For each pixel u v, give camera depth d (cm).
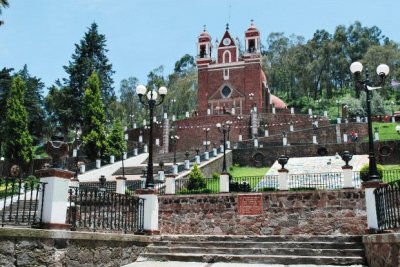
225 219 1880
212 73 6138
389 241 813
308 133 4291
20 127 3791
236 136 4938
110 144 4284
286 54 9019
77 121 4934
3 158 3956
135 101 7962
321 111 7125
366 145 3378
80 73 5188
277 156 3606
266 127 4944
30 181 863
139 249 1173
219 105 5975
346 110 5716
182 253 1155
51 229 845
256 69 5938
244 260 1081
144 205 1280
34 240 795
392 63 7388
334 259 1016
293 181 2206
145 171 2678
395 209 876
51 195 866
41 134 5091
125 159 4006
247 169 3534
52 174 877
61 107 4922
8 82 4209
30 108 5016
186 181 2278
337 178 2131
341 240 1145
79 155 4162
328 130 4250
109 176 3222
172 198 1986
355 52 9056
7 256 740
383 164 3262
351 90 8675
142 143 4928
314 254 1074
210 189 2209
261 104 5853
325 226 1722
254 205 1847
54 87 5156
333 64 8850
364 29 9756
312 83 8744
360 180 1992
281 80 8738
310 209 1759
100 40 5638
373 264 936
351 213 1700
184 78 7600
